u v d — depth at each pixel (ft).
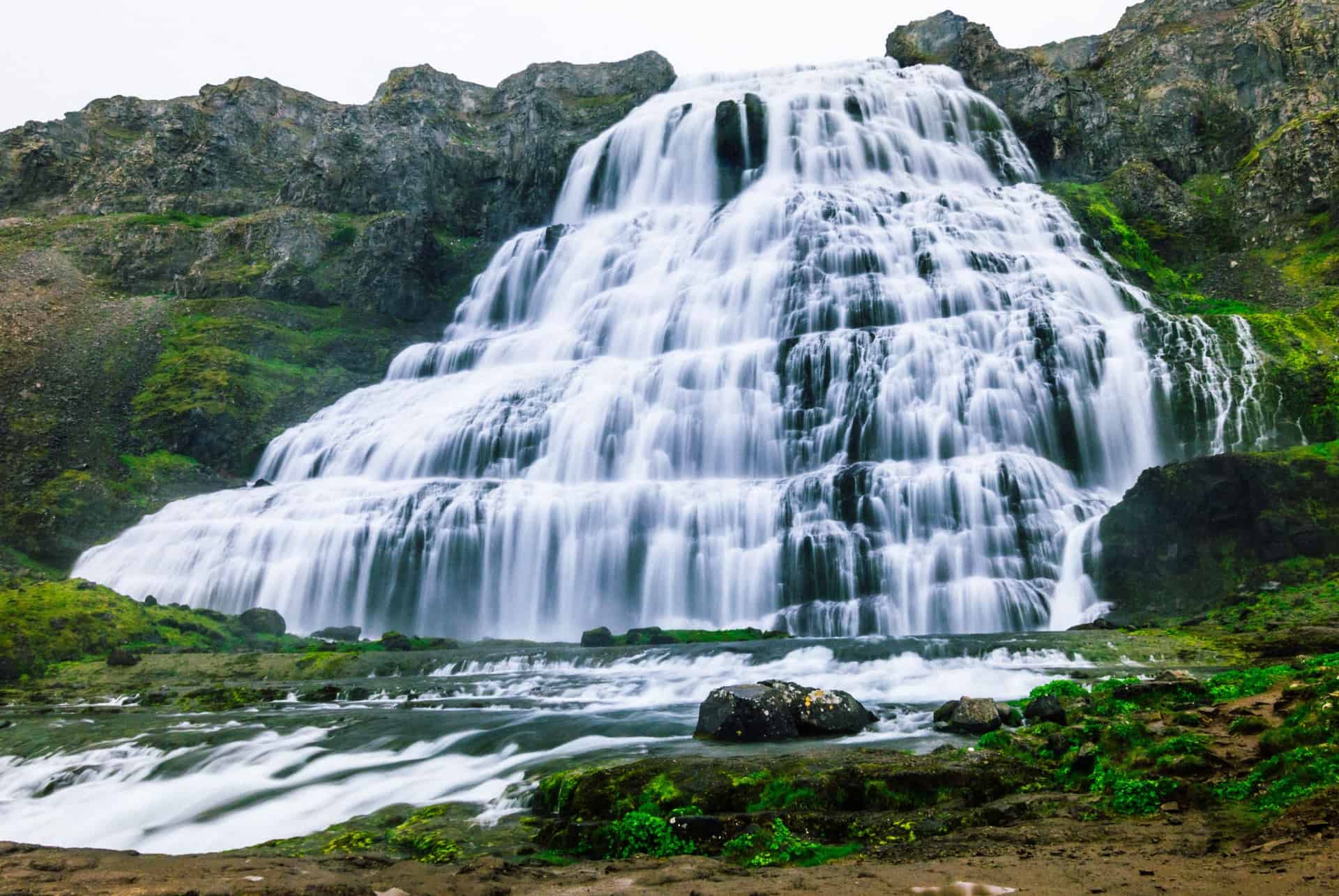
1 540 152.15
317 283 237.86
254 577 144.15
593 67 306.76
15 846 42.68
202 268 243.81
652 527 133.18
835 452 144.36
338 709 80.69
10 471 167.63
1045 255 183.11
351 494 152.66
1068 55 289.74
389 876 36.47
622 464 154.71
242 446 187.62
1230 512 106.01
